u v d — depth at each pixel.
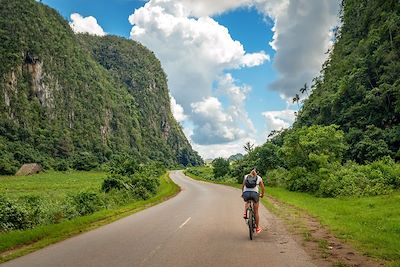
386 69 59.75
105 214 18.64
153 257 8.62
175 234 11.85
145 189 35.00
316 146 31.25
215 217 16.14
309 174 30.70
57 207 19.80
